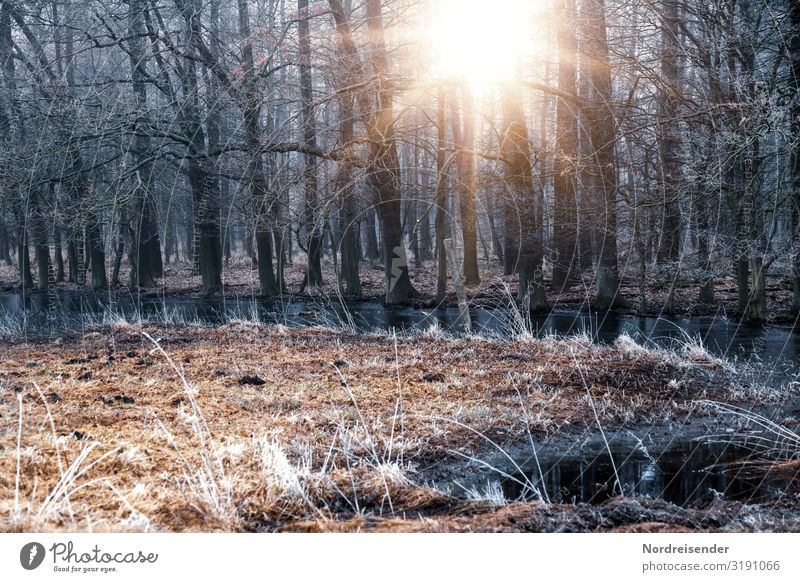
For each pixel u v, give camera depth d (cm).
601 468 652
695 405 884
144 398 769
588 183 1781
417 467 628
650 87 1575
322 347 1219
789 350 1384
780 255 1519
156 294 3281
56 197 2308
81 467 515
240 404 770
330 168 2084
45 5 2558
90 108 2259
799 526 471
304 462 583
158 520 441
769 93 1201
